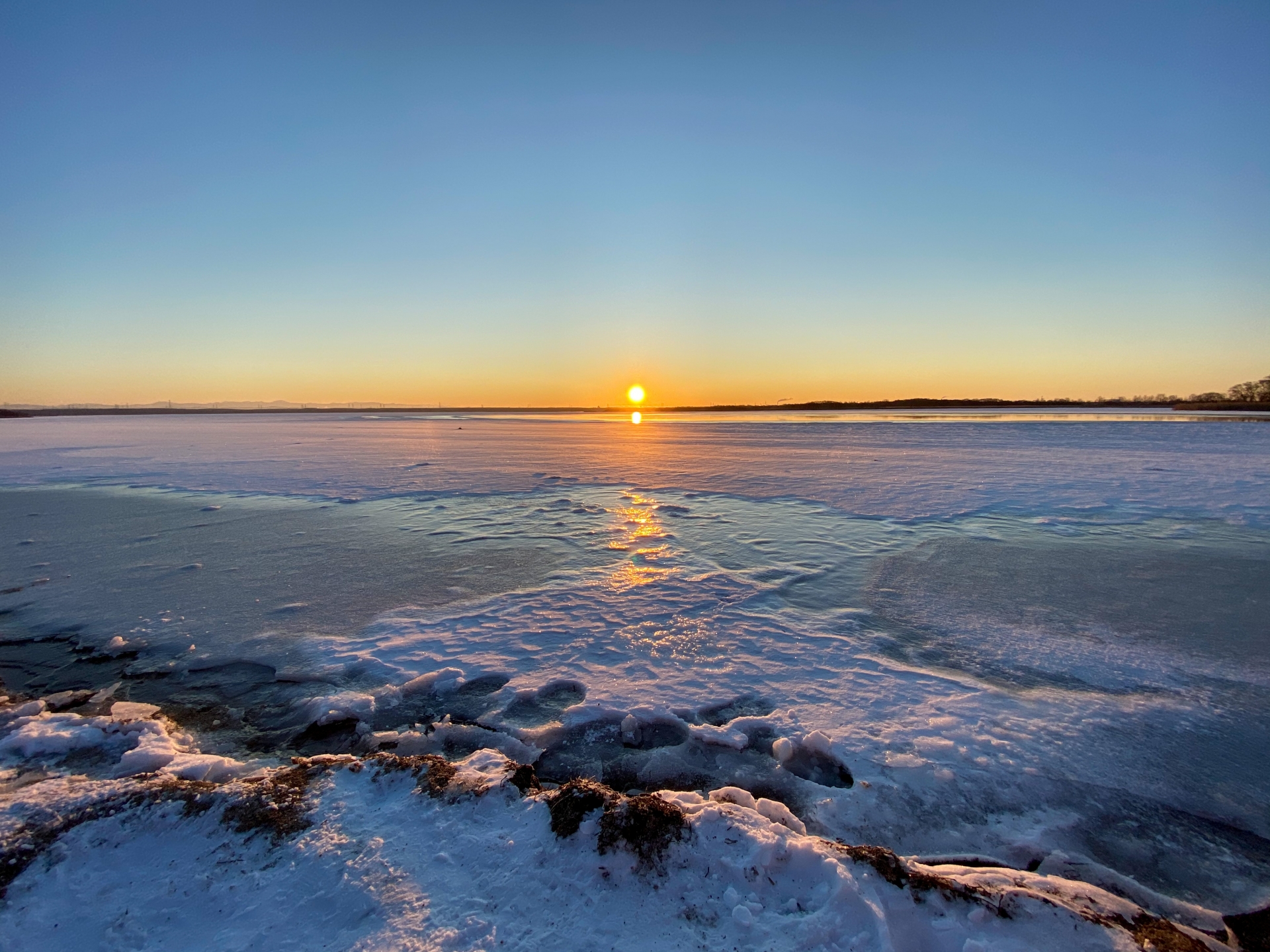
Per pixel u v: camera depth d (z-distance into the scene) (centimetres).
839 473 1509
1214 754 343
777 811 286
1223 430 2911
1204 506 1022
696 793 300
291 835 252
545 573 691
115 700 423
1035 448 2136
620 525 935
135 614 573
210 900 222
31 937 207
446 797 274
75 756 345
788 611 571
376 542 836
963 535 855
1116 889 253
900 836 284
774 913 214
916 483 1328
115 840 250
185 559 753
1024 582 651
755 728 377
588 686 429
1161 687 421
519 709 407
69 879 231
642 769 341
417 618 559
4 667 472
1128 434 2762
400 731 382
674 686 429
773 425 4266
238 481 1411
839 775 334
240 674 457
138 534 884
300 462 1830
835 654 476
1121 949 204
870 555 758
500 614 568
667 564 723
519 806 267
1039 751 346
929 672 446
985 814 298
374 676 452
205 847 248
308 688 436
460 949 197
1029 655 473
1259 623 533
